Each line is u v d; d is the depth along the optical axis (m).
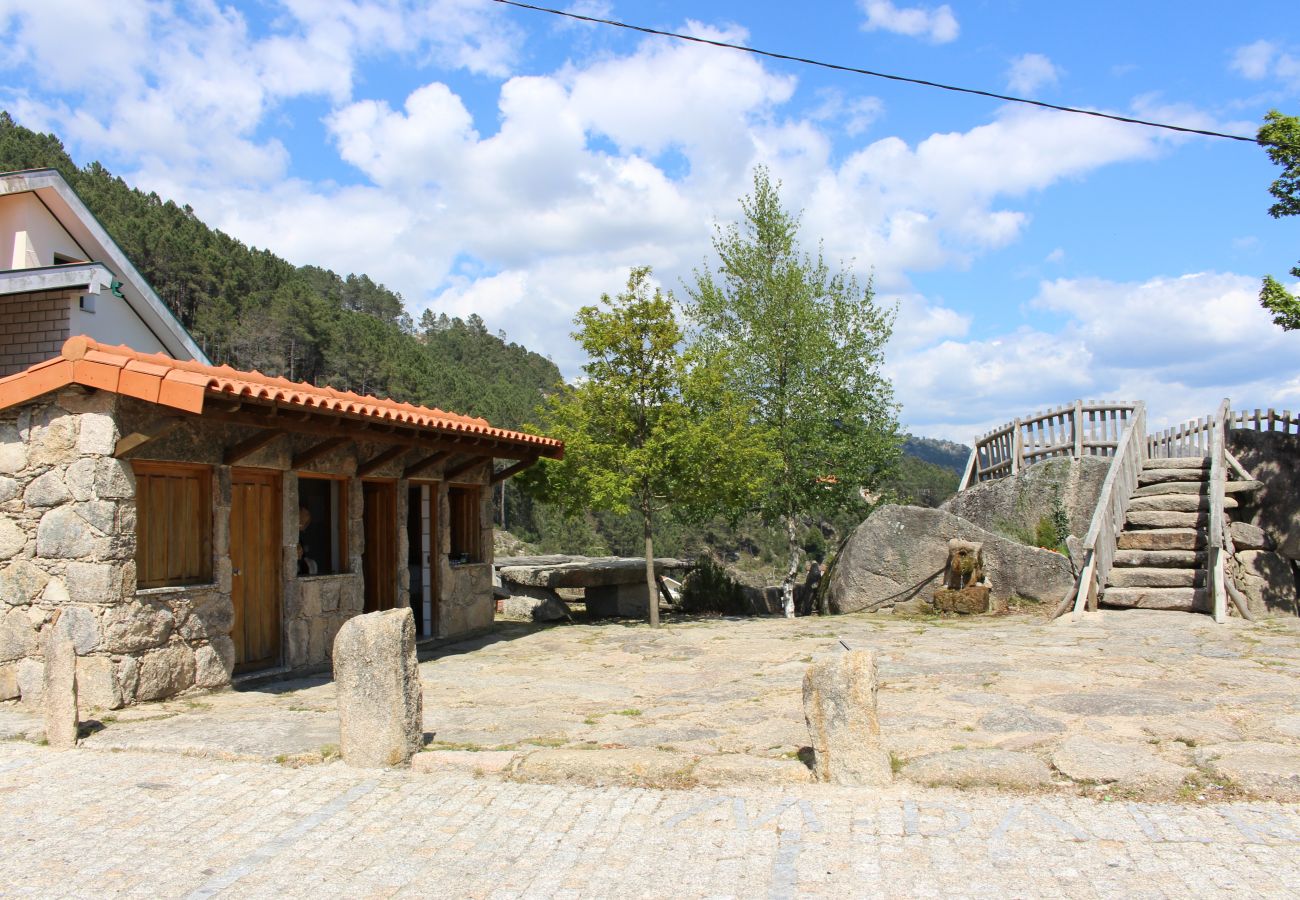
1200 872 4.05
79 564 7.61
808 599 19.48
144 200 80.00
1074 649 9.92
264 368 70.00
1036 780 5.22
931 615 13.94
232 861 4.46
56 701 6.53
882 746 5.30
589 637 12.94
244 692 8.65
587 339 14.23
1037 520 15.31
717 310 19.61
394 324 136.75
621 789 5.41
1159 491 14.56
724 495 14.91
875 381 19.84
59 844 4.71
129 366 7.45
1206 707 6.87
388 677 5.91
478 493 13.99
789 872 4.20
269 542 9.65
